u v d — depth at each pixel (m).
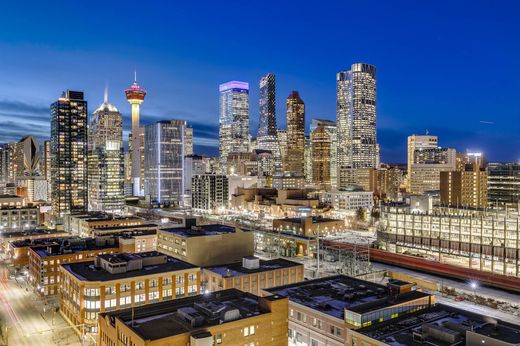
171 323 93.50
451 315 98.88
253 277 160.50
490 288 182.00
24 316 151.50
